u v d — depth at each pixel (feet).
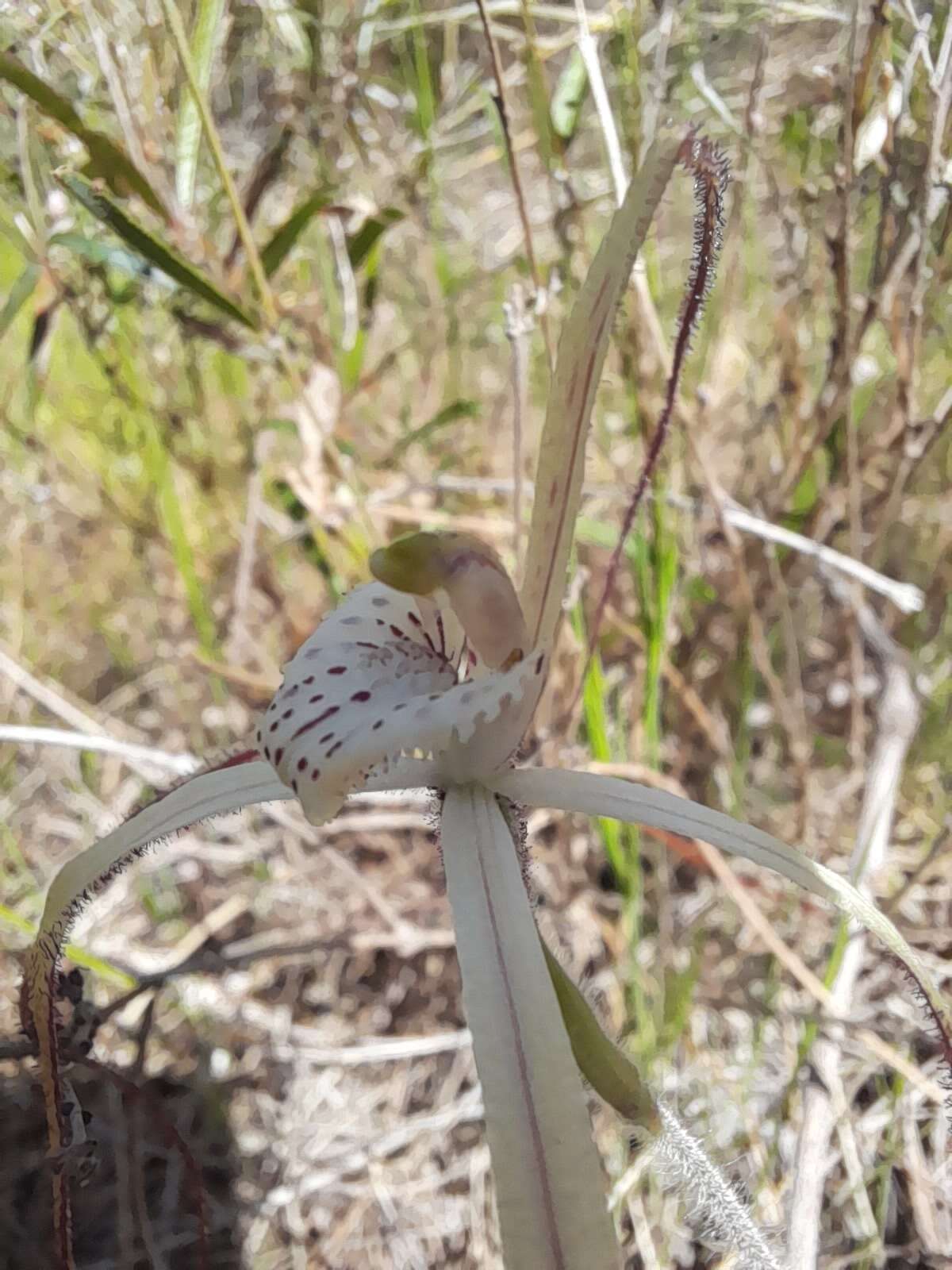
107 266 0.33
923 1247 0.28
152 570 0.42
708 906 0.35
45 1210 0.30
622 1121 0.21
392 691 0.19
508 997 0.17
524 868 0.20
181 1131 0.31
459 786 0.20
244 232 0.29
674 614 0.35
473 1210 0.30
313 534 0.38
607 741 0.32
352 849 0.38
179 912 0.37
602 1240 0.15
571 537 0.20
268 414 0.39
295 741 0.18
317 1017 0.35
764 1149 0.29
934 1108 0.30
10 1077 0.31
